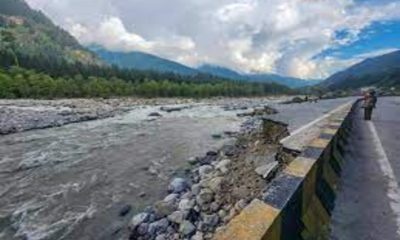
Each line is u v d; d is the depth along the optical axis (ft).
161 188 37.42
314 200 13.12
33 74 239.09
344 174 21.18
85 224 28.94
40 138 71.82
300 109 87.10
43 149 59.77
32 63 296.51
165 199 32.09
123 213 30.76
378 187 18.72
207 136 73.82
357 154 27.86
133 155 54.65
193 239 23.44
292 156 27.48
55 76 280.51
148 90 299.17
